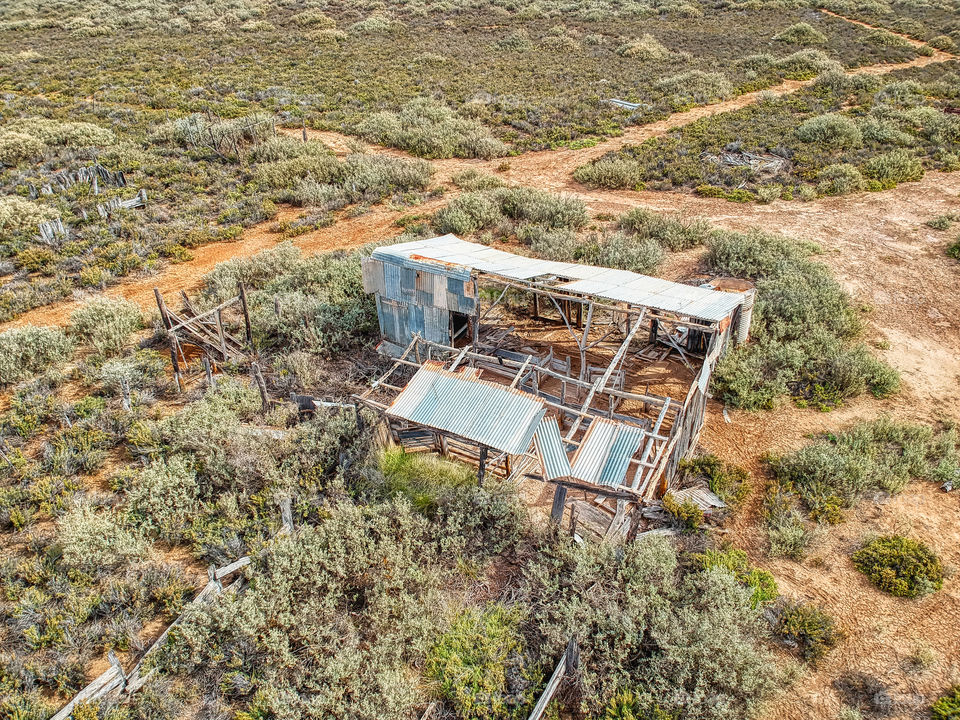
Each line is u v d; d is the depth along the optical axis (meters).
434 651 9.49
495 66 48.91
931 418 14.43
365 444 12.88
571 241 22.28
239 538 11.28
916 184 27.14
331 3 67.12
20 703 8.75
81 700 8.59
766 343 16.55
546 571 10.08
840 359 15.54
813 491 12.13
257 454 12.51
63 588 10.44
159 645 9.43
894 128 31.81
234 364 16.30
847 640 9.55
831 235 23.48
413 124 36.50
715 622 9.04
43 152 30.88
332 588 10.06
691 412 12.43
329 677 9.03
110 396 15.34
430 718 8.65
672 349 17.02
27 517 11.78
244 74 46.72
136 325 18.22
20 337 16.64
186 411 14.02
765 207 26.09
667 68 46.72
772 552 10.96
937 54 48.22
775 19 57.94
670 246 23.08
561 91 42.91
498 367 15.64
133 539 11.06
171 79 44.81
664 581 9.77
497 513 11.13
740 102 39.25
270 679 9.00
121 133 34.22
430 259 15.55
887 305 19.05
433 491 12.16
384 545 10.68
